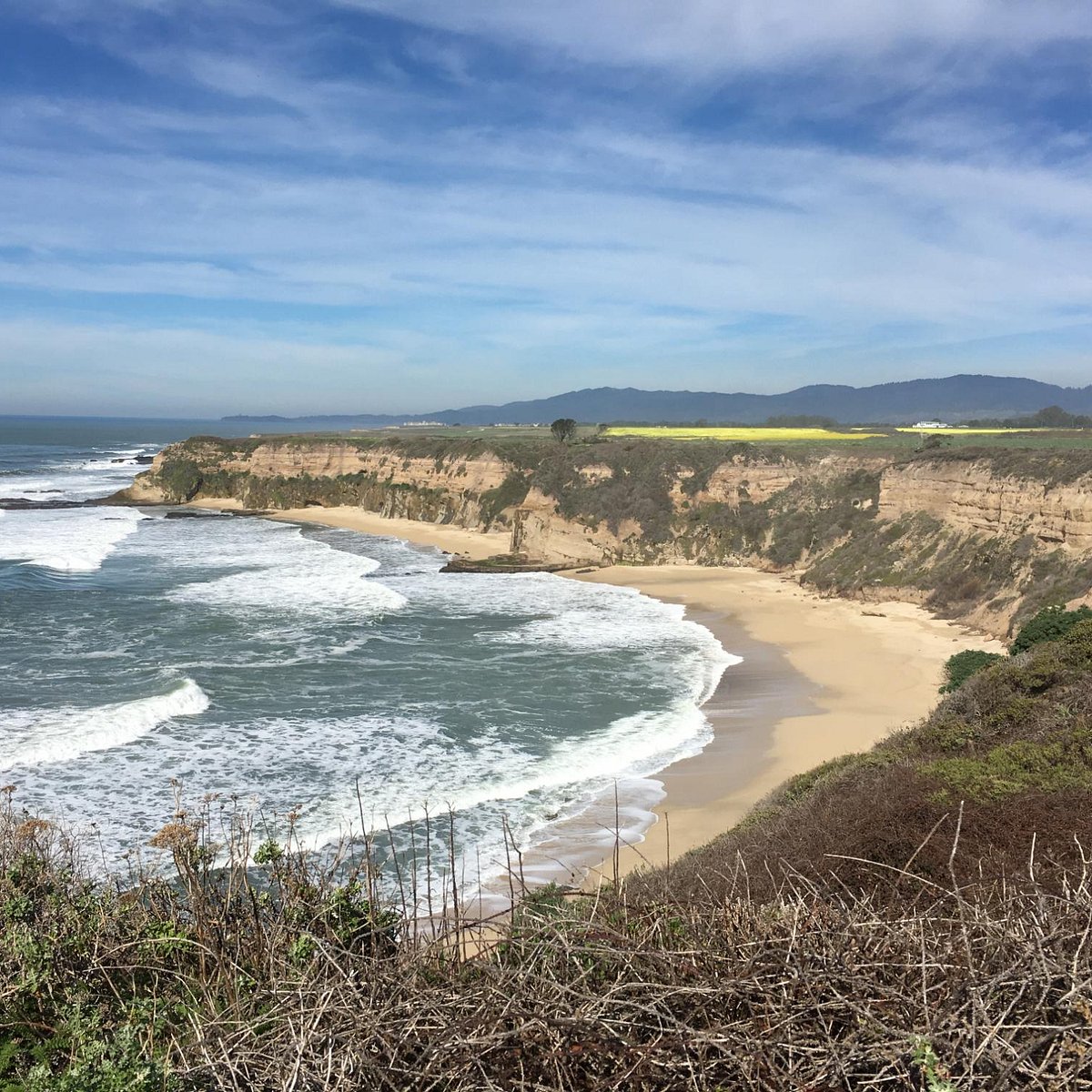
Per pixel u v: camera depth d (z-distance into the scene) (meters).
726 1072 3.81
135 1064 4.13
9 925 6.10
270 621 34.19
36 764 18.50
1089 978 3.87
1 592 38.78
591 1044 3.85
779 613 37.25
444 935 5.18
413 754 19.78
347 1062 3.78
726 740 21.27
